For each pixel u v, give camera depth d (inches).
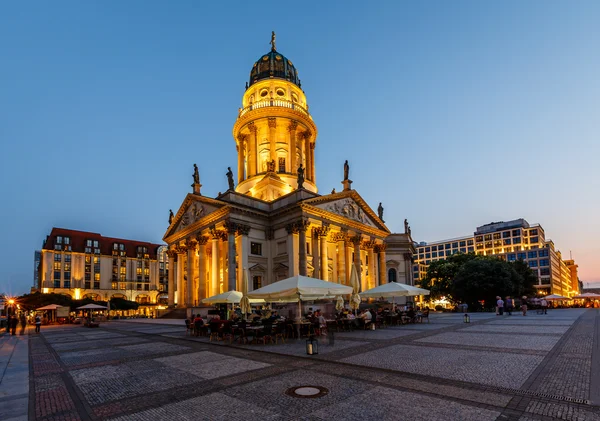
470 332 954.1
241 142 2716.5
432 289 2962.6
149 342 957.8
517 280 2529.5
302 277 909.2
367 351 677.9
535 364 522.0
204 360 641.0
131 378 517.3
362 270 2407.7
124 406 387.9
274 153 2464.3
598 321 1238.3
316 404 367.2
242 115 2620.6
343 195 2185.0
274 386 441.7
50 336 1327.5
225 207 1872.5
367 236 2393.0
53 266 4340.6
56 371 597.9
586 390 393.7
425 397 379.6
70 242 4547.2
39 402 417.4
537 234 5639.8
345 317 1134.4
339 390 414.3
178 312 2207.2
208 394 417.7
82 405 398.3
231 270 1819.6
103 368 603.2
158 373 543.2
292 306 1486.2
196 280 2311.8
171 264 2527.1
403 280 2970.0
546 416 319.9
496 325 1147.3
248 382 465.7
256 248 1996.8
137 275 4992.6
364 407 353.7
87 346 925.2
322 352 681.6
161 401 399.2
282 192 2370.8
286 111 2518.5
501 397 374.6
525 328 1021.8
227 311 1430.9
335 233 2201.0
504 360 555.5
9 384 515.5
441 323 1294.3
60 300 3238.2
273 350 727.7
